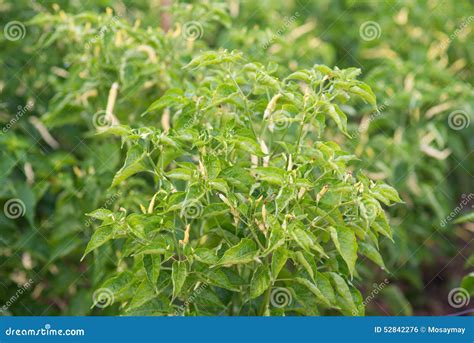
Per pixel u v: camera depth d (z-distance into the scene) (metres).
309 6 2.24
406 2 2.12
